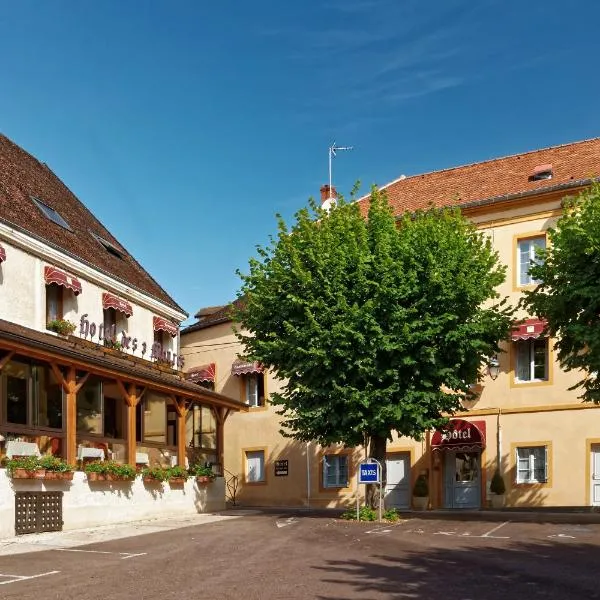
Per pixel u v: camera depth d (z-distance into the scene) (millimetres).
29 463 18750
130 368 23625
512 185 31250
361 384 22641
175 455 27531
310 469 33562
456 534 18016
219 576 12117
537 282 29000
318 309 22672
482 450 29312
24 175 28953
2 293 22109
